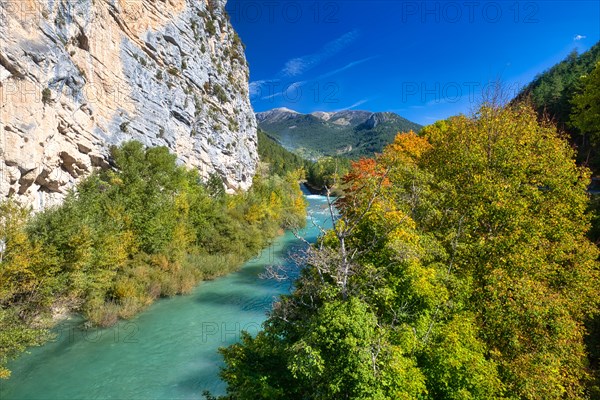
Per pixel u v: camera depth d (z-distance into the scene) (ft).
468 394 27.32
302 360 24.71
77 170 86.07
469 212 46.73
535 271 39.70
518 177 48.88
